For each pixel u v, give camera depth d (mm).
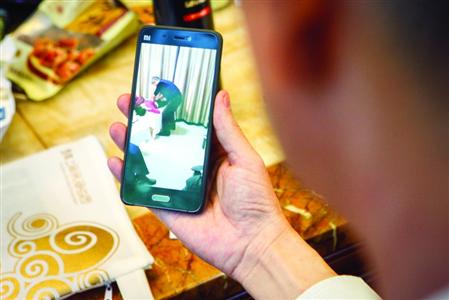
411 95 641
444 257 613
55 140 911
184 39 708
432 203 635
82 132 917
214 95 699
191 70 708
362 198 694
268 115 822
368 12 645
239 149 683
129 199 708
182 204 699
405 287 606
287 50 753
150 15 1040
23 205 798
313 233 746
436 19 598
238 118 886
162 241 762
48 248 743
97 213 782
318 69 725
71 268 719
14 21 1081
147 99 714
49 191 813
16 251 744
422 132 645
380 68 643
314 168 757
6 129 874
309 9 721
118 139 752
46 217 782
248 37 843
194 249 708
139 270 713
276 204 686
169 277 723
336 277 626
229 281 728
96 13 1047
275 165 805
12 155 894
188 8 848
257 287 678
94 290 716
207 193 719
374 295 619
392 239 659
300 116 756
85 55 997
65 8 1053
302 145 767
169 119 710
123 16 1035
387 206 658
